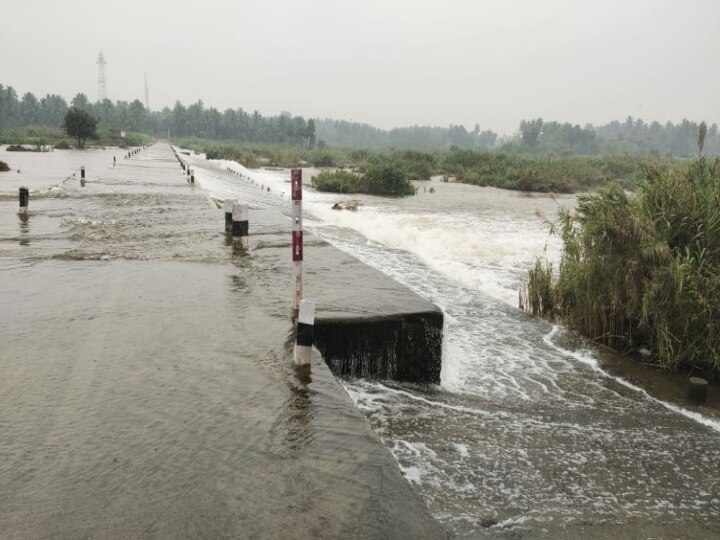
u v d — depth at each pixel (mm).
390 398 5078
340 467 2990
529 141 140000
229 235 10359
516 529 3381
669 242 7418
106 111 146625
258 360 4410
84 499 2646
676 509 3779
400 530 2525
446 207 25438
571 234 8578
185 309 5719
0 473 2830
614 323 7293
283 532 2471
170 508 2602
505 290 9891
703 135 7910
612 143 154500
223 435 3266
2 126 129250
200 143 125438
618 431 4910
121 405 3598
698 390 5641
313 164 68562
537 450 4410
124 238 9828
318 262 8164
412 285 9742
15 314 5465
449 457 4148
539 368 6367
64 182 19906
